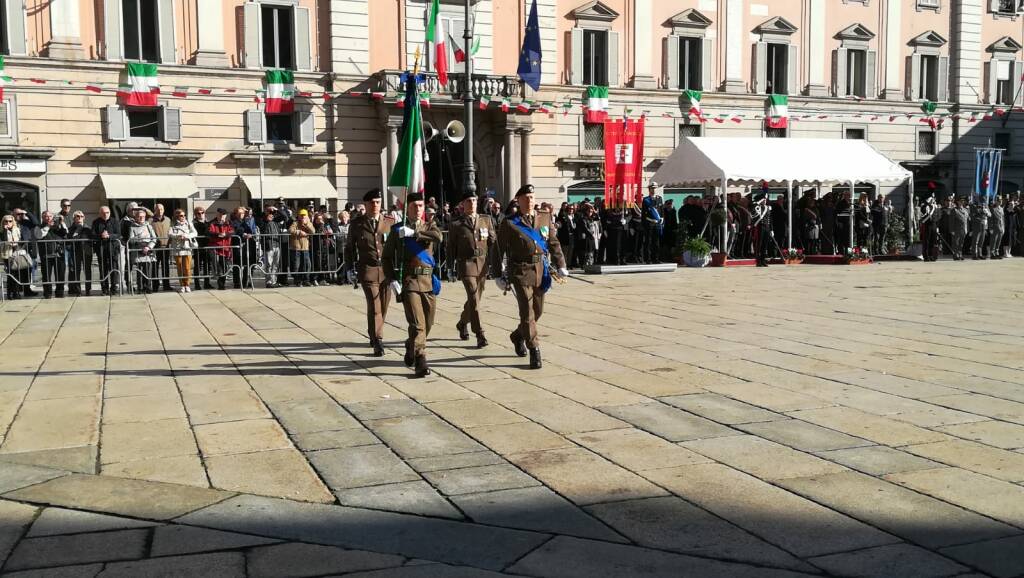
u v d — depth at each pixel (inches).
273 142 1160.2
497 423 268.2
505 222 362.9
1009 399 295.3
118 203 1074.7
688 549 172.7
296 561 167.8
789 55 1462.8
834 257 957.8
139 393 313.6
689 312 534.3
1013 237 1103.6
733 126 1429.6
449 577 160.4
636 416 275.1
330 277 751.7
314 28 1173.7
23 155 1019.9
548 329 463.5
